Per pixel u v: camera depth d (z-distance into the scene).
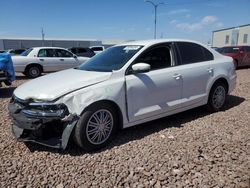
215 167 3.52
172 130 4.87
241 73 14.37
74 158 3.86
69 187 3.18
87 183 3.24
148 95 4.59
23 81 12.03
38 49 13.76
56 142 3.92
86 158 3.85
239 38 50.59
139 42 5.12
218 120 5.39
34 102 3.89
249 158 3.75
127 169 3.52
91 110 3.96
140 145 4.24
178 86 5.02
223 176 3.31
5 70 8.17
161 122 5.32
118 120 4.40
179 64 5.16
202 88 5.50
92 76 4.26
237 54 17.05
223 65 5.94
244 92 8.13
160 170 3.48
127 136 4.61
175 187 3.13
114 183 3.24
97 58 5.25
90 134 4.01
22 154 3.99
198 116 5.68
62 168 3.59
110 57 4.98
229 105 6.55
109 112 4.19
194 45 5.59
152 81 4.62
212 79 5.64
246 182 3.18
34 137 4.05
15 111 4.07
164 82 4.78
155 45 4.93
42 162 3.75
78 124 3.89
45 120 3.80
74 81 4.13
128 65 4.49
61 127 3.98
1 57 8.20
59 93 3.87
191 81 5.23
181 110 5.21
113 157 3.86
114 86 4.20
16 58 13.19
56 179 3.34
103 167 3.59
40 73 13.85
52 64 13.98
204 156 3.81
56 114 3.78
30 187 3.19
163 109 4.83
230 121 5.32
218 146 4.14
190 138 4.48
